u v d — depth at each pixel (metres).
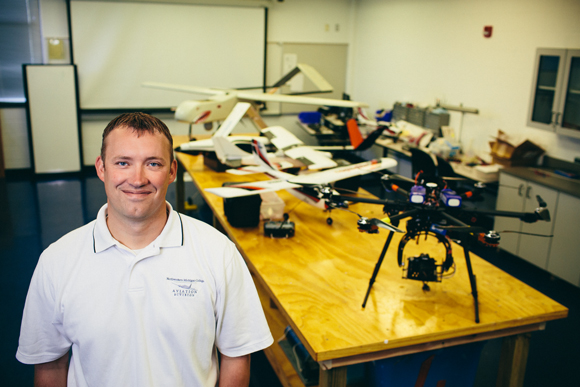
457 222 1.89
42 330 1.08
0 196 5.73
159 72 7.06
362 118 5.93
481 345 2.12
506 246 4.29
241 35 7.25
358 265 2.40
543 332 3.21
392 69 6.88
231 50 7.27
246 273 1.18
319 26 7.72
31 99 6.45
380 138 6.12
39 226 4.80
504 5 4.75
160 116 7.28
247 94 5.21
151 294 1.04
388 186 2.29
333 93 8.15
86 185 6.28
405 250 2.59
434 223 2.05
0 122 6.50
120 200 1.01
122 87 6.96
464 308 2.03
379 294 2.13
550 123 4.08
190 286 1.05
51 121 6.58
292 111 7.91
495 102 4.99
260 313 1.19
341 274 2.30
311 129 6.87
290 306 2.00
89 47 6.67
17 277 3.74
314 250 2.57
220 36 7.16
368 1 7.34
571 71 3.77
